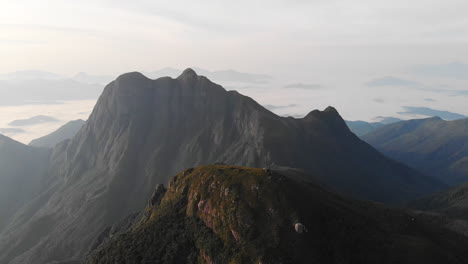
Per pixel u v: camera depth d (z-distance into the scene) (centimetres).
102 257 6925
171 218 7119
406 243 6475
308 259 5509
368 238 6334
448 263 6234
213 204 6625
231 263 5559
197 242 6288
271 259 5372
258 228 5909
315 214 6344
